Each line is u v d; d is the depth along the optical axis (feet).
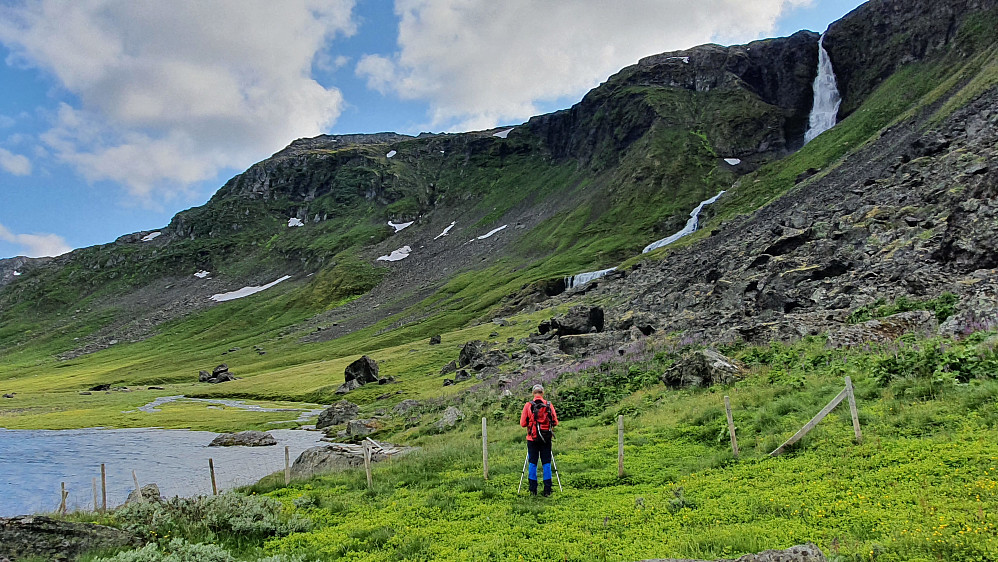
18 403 349.82
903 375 71.92
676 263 359.87
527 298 458.91
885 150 429.38
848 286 151.74
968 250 135.54
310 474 88.74
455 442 101.81
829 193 342.23
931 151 267.18
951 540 31.58
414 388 235.61
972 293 101.40
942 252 142.72
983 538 31.30
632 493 53.42
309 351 512.63
